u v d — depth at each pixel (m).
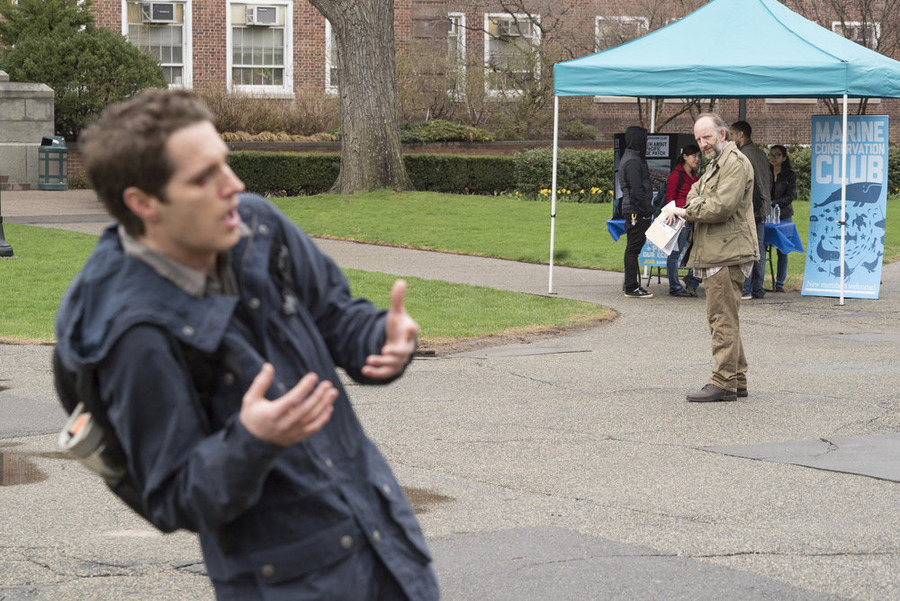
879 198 13.27
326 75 34.19
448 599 4.20
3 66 28.33
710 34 13.30
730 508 5.38
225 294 2.03
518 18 34.69
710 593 4.27
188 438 1.89
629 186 13.04
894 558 4.68
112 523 5.16
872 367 9.12
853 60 12.42
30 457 6.27
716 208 7.51
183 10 32.91
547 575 4.45
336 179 27.53
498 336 10.54
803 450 6.48
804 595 4.26
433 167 29.38
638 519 5.20
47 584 4.38
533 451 6.46
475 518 5.21
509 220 21.97
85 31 28.80
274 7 33.62
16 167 27.94
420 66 32.81
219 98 30.55
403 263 16.17
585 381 8.55
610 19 32.88
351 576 2.04
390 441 6.68
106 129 1.90
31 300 11.99
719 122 7.57
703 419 7.28
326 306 2.25
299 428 1.79
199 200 1.89
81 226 19.67
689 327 11.24
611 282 14.66
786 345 10.22
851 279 13.47
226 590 2.05
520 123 33.28
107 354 1.88
